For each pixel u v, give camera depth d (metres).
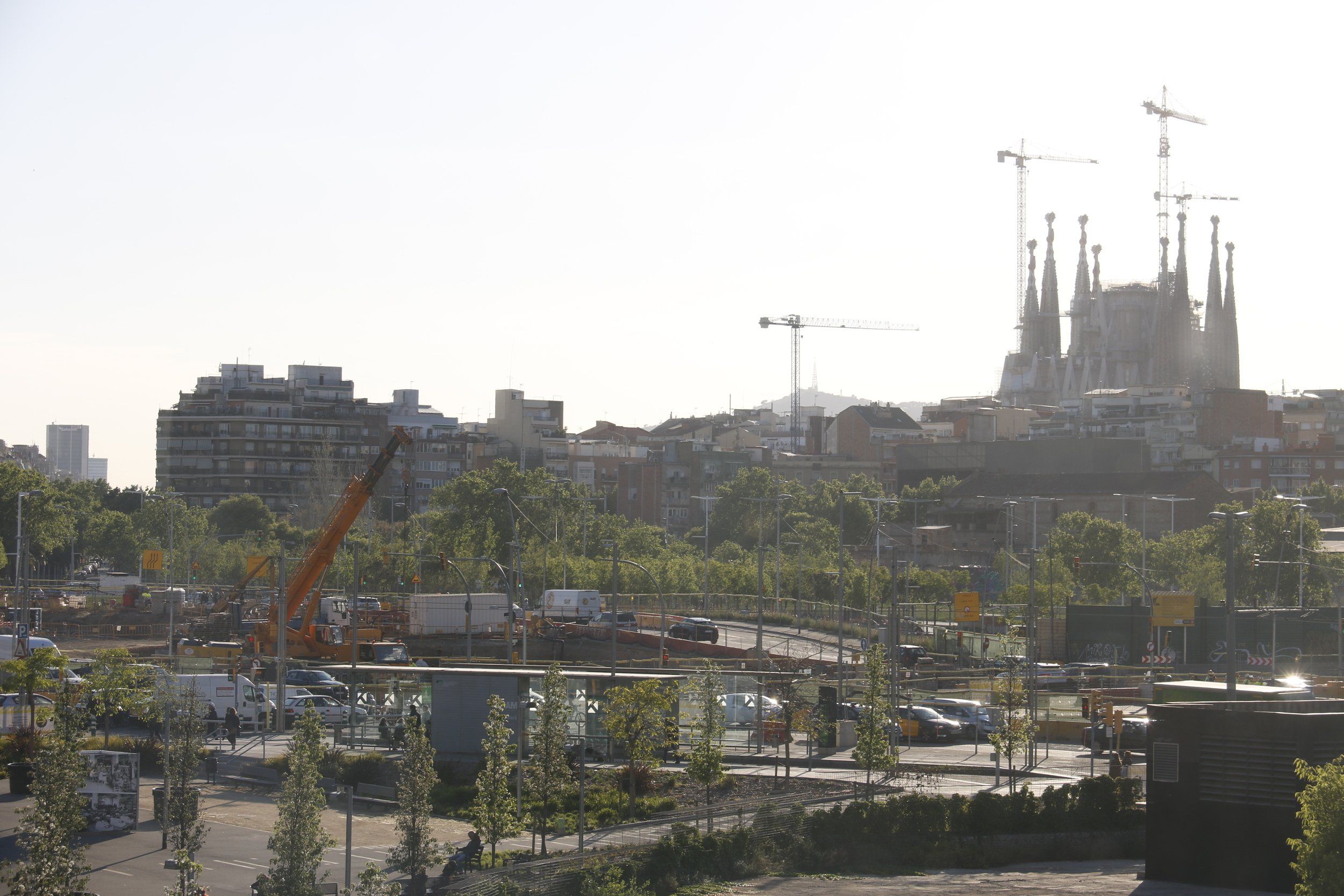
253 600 133.25
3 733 67.38
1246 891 46.69
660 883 45.50
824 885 46.78
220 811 58.34
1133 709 90.56
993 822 54.12
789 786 61.59
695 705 69.00
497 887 41.19
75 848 39.44
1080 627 124.75
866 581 148.50
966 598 93.50
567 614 127.81
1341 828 38.00
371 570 152.00
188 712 59.25
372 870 41.31
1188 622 107.00
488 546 156.88
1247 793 47.28
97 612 134.50
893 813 53.06
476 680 67.00
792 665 104.38
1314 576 151.12
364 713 74.31
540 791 50.12
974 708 82.94
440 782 63.31
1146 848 49.75
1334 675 114.50
